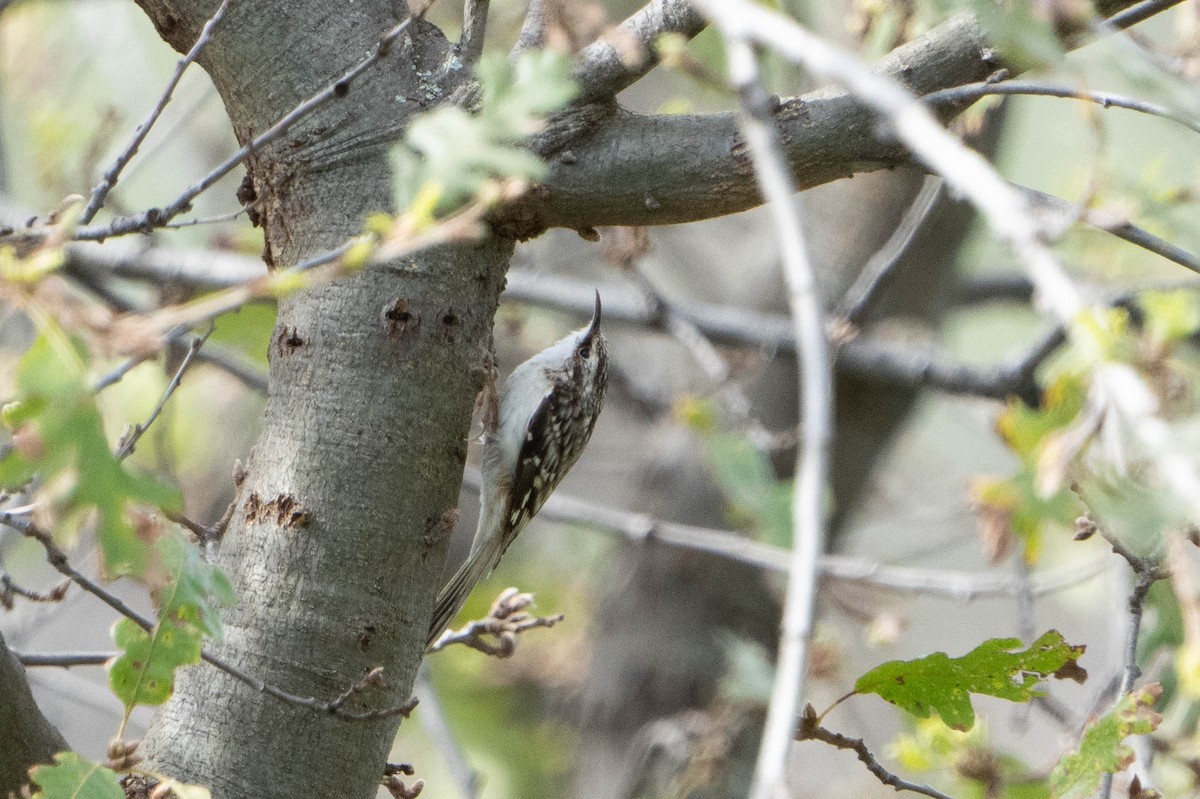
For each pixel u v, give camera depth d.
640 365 18.47
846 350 13.29
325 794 6.09
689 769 14.24
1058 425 4.86
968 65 6.29
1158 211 8.53
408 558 6.30
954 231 15.55
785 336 14.01
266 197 6.54
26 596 6.63
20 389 4.30
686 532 12.59
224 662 5.89
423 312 6.30
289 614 6.15
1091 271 13.48
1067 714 8.69
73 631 18.84
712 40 8.28
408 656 6.37
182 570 5.06
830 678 12.12
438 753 19.05
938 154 3.67
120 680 5.12
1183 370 5.17
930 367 12.95
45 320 4.29
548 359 11.38
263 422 6.48
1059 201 6.18
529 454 11.02
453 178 4.23
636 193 6.30
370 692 6.19
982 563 21.44
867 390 15.73
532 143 6.27
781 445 13.52
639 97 18.02
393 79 6.43
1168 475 3.45
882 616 12.09
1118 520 4.05
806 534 3.62
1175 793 7.84
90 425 4.35
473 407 6.52
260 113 6.53
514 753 19.17
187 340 11.20
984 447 19.58
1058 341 12.40
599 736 17.22
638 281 13.44
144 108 17.05
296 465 6.25
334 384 6.27
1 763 5.89
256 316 12.20
